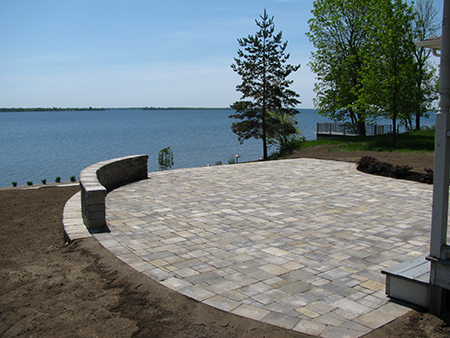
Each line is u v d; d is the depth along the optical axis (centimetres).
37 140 7269
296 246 580
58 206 973
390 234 640
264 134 2994
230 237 630
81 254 555
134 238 624
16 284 465
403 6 1933
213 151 4878
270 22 2875
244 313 371
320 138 3189
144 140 6756
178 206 866
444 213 351
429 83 2670
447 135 342
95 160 4222
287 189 1071
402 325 346
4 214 912
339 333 333
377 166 1347
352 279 453
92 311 389
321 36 2738
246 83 2961
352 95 2680
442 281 351
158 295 416
